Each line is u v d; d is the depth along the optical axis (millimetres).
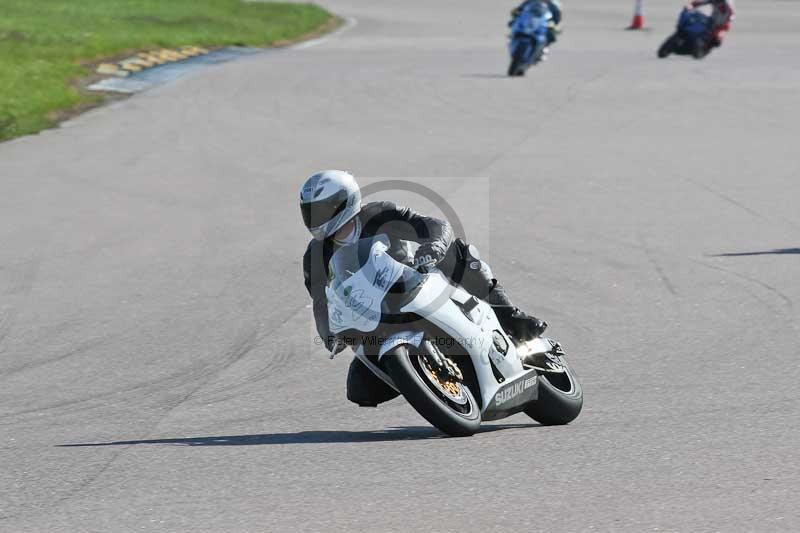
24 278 37344
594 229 43094
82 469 20984
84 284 36562
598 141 61562
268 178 52656
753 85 81750
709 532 16688
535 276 36750
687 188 50344
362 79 84375
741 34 123438
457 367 22484
